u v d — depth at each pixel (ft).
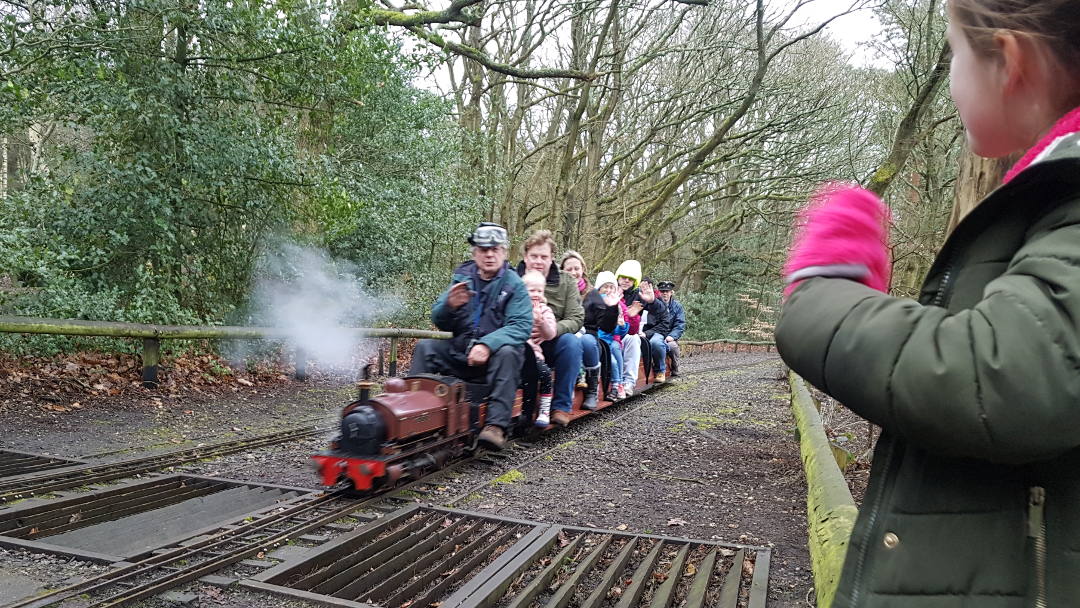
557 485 16.56
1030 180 2.87
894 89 50.67
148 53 27.30
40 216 26.45
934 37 38.88
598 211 71.61
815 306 3.09
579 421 26.00
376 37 31.96
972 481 2.99
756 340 103.24
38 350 26.48
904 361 2.73
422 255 48.93
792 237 3.74
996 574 2.90
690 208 78.07
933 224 31.53
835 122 62.08
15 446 17.58
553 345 22.36
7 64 24.52
